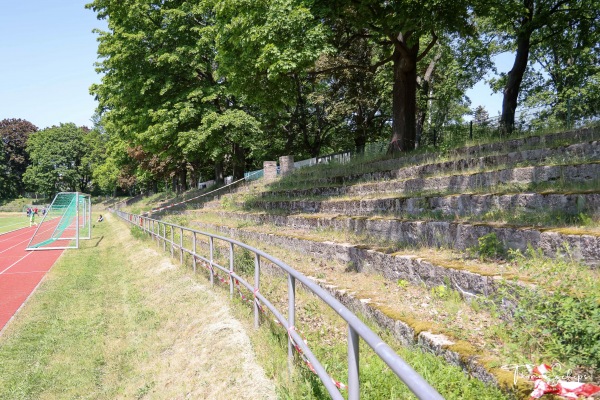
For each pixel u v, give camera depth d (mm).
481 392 3441
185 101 26797
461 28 14398
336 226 11055
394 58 17359
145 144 28703
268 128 31750
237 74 16016
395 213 10273
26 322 9203
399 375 1803
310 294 7457
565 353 3547
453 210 8750
